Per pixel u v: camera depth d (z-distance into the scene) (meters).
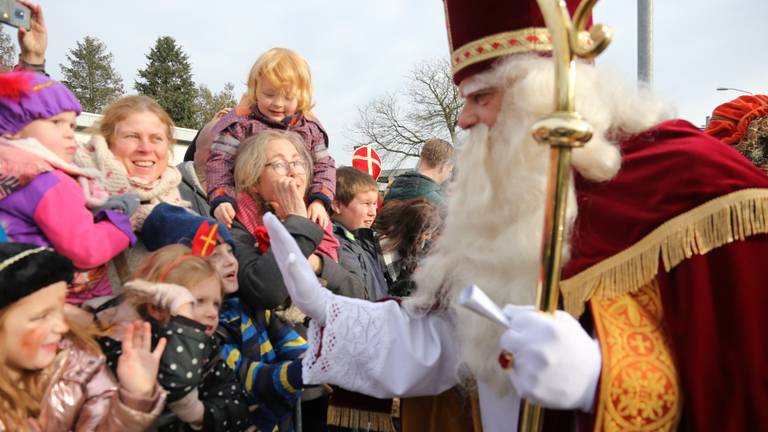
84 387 1.46
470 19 1.37
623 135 1.33
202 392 1.70
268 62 2.82
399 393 1.48
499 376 1.39
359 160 5.43
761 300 1.08
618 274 1.17
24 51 2.48
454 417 1.60
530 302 1.31
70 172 1.81
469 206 1.41
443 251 1.53
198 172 2.95
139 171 2.13
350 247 2.76
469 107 1.43
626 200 1.22
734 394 1.05
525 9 1.32
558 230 1.02
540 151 1.29
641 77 4.56
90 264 1.74
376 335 1.50
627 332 1.13
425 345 1.51
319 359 1.49
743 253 1.10
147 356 1.45
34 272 1.35
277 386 1.75
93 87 40.09
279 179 2.21
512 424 1.42
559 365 1.04
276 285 1.93
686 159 1.18
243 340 1.94
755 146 2.32
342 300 1.53
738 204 1.10
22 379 1.37
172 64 38.53
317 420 2.49
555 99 1.00
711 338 1.09
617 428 1.07
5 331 1.33
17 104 1.77
